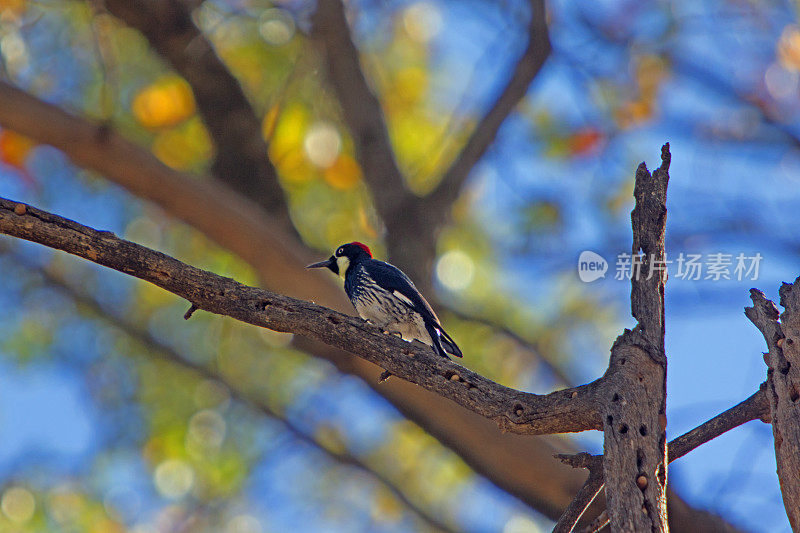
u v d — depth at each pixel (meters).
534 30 12.65
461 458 11.52
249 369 14.41
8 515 12.51
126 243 6.02
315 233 13.90
